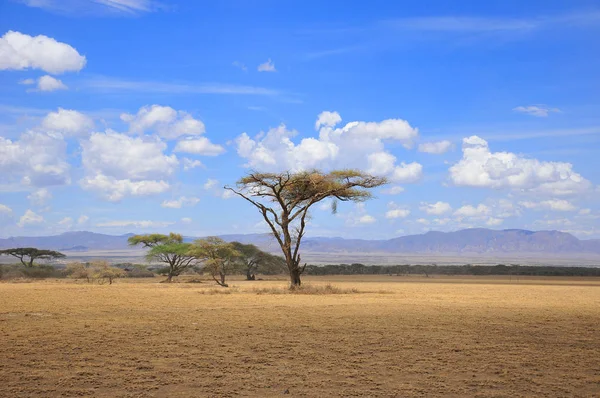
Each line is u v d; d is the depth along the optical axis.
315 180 42.19
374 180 43.22
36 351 13.97
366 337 16.36
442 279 93.44
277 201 44.47
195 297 34.81
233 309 25.38
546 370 12.11
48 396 9.98
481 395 10.18
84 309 25.12
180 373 11.73
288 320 20.62
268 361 12.91
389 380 11.23
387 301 31.25
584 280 92.38
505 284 71.12
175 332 17.33
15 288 46.16
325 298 34.25
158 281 72.81
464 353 13.92
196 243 64.25
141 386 10.68
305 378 11.35
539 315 22.81
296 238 44.25
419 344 15.18
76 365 12.41
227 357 13.34
